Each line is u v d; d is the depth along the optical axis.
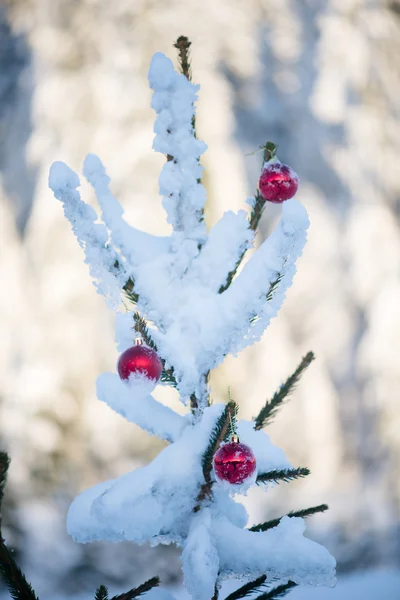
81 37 8.66
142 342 2.62
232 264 2.68
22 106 8.67
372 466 7.84
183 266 2.65
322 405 7.63
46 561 7.21
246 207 7.61
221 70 8.31
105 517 2.55
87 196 7.68
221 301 2.63
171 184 2.64
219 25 8.56
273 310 2.63
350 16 9.38
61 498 7.33
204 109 8.03
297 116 8.50
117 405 2.71
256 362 7.50
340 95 8.87
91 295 7.72
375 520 7.69
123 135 8.02
